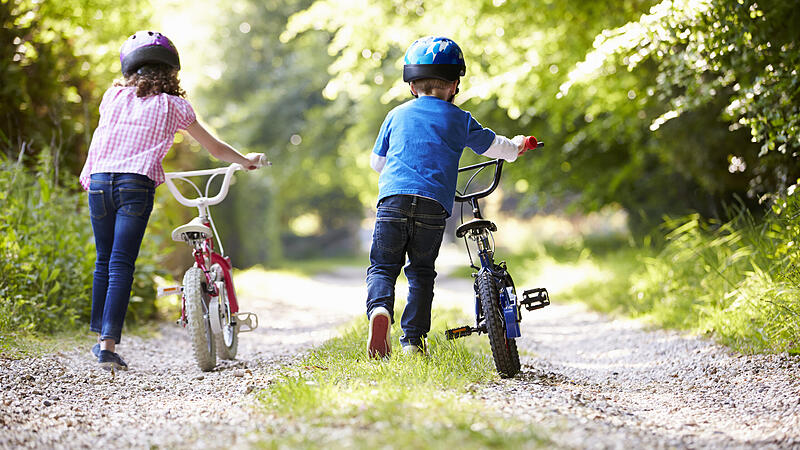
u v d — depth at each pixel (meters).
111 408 5.41
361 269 38.75
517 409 4.73
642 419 4.99
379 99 25.58
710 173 13.66
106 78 12.51
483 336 8.92
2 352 6.83
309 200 56.88
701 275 11.02
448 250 63.50
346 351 6.80
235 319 7.51
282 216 56.50
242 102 40.03
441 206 6.07
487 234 6.41
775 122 8.36
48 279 8.66
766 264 8.88
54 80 11.48
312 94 39.66
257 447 3.88
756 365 6.77
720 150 13.12
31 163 11.03
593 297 13.80
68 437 4.54
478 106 20.78
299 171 42.06
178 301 11.57
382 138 6.41
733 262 10.05
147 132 6.75
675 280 11.59
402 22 16.53
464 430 4.00
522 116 20.58
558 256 23.72
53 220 9.53
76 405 5.46
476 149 6.37
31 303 8.28
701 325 8.98
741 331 7.94
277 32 39.53
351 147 30.00
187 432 4.41
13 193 9.48
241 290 16.59
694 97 9.92
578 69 9.01
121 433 4.59
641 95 13.78
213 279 7.20
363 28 16.45
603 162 20.67
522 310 13.88
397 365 5.66
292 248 57.28
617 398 5.77
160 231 11.92
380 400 4.56
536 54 14.70
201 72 30.48
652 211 20.11
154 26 14.68
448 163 6.13
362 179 40.69
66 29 12.16
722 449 4.25
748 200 14.88
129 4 13.54
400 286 17.53
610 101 15.12
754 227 9.99
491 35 15.46
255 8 39.22
